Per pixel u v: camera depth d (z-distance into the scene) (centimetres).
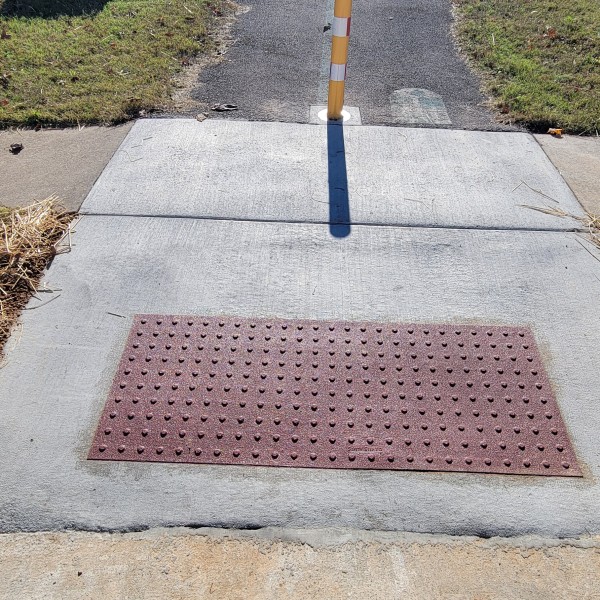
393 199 445
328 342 336
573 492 273
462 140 520
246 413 299
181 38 696
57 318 348
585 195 456
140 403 304
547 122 543
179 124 533
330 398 307
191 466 279
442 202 444
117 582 241
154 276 376
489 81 623
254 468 278
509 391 314
